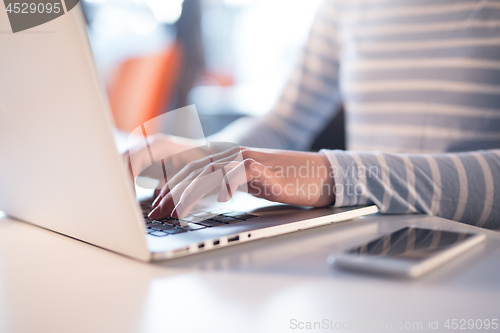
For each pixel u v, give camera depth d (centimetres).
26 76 32
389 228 49
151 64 272
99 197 35
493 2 94
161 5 285
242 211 52
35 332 25
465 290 31
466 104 95
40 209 45
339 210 53
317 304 29
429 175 58
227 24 310
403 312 27
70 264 37
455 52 97
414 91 103
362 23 116
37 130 35
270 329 25
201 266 37
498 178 60
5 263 38
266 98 278
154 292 31
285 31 311
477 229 49
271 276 34
